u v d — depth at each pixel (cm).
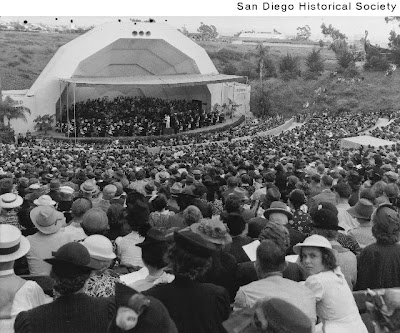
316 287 659
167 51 7500
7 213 1187
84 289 664
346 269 784
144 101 7694
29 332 524
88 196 1395
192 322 563
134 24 7088
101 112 7069
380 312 395
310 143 5188
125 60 7581
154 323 431
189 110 7638
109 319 539
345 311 657
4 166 3403
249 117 8494
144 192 1488
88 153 4916
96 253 682
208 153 4481
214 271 725
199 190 1509
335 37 16750
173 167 2386
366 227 1018
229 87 8188
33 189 1545
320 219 816
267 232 700
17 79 10531
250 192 1716
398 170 2262
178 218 1046
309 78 10575
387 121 7731
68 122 6488
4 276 651
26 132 6600
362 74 10550
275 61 12038
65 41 13175
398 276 781
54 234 874
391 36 11531
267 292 599
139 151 5197
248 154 4112
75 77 7069
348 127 7050
